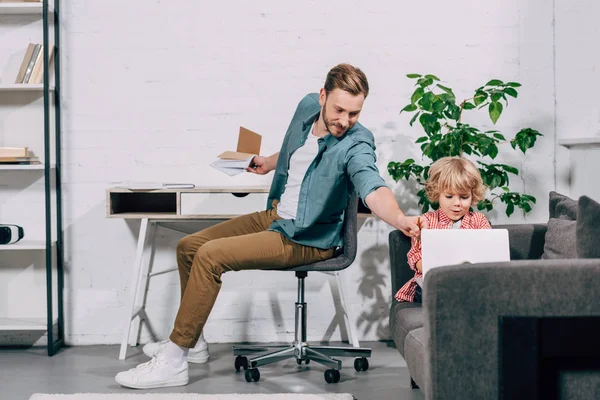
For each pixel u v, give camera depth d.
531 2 3.67
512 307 1.74
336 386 2.91
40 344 3.70
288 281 3.74
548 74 3.68
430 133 3.36
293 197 2.96
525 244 2.76
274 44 3.68
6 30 3.65
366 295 3.74
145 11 3.67
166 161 3.69
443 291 1.75
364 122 3.70
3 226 3.47
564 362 1.81
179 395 2.67
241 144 3.40
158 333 3.73
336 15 3.68
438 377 1.76
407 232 2.34
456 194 2.78
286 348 3.10
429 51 3.69
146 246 3.70
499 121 3.70
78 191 3.69
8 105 3.66
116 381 2.89
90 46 3.66
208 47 3.68
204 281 2.83
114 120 3.68
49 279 3.45
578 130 3.67
